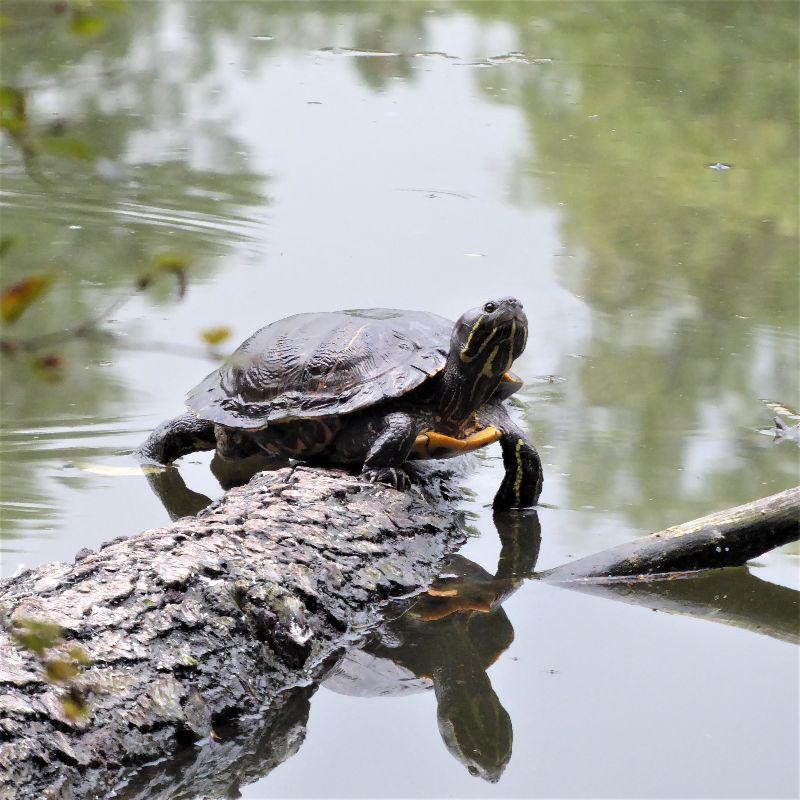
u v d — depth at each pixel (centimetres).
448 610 601
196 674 487
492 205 1389
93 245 1246
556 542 685
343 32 2208
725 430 852
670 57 2088
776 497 651
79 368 934
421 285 1141
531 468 719
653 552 647
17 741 417
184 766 456
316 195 1415
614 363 982
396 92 1842
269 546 577
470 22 2305
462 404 704
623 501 738
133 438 809
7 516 675
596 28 2266
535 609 608
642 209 1398
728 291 1160
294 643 528
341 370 711
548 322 1067
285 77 1911
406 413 696
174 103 1750
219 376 800
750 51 2122
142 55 1981
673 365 977
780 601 626
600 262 1229
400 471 691
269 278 1152
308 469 695
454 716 509
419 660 556
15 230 1290
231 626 514
